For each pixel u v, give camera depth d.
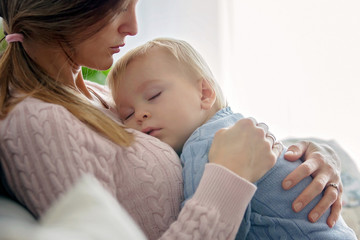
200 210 0.71
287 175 0.92
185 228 0.70
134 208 0.83
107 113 1.07
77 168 0.74
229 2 2.98
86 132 0.80
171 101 1.04
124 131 0.88
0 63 0.92
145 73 1.07
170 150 0.93
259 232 0.90
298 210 0.88
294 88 2.89
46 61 0.94
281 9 2.88
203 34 3.01
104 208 0.50
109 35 0.94
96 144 0.79
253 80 2.97
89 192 0.52
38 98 0.82
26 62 0.90
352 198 1.64
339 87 2.78
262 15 2.93
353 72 2.74
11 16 0.89
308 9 2.82
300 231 0.88
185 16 3.01
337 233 0.90
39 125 0.75
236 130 0.82
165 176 0.86
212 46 3.00
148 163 0.85
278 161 0.94
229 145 0.80
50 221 0.48
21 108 0.78
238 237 0.88
